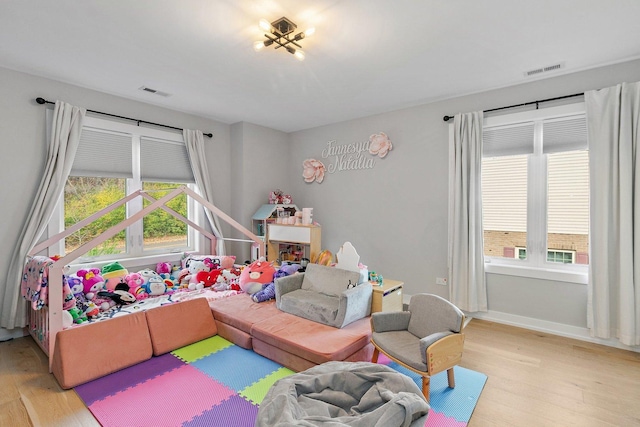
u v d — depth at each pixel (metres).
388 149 4.39
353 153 4.78
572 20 2.28
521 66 3.02
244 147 4.90
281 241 4.69
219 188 4.92
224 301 3.38
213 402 2.10
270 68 3.05
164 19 2.26
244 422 1.91
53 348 2.45
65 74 3.20
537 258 3.47
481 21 2.29
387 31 2.42
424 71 3.13
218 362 2.61
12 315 3.02
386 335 2.44
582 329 3.17
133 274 3.49
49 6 2.11
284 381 1.73
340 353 2.29
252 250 4.83
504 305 3.59
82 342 2.38
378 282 3.25
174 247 4.52
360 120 4.70
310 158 5.32
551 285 3.32
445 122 3.93
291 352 2.44
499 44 2.62
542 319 3.38
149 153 4.12
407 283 4.29
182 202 4.62
